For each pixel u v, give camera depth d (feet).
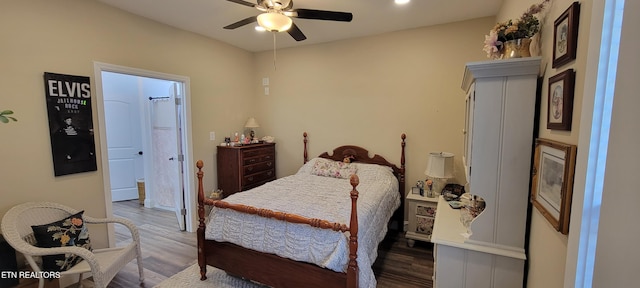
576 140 3.50
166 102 13.98
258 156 13.28
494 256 5.53
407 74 11.32
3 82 6.60
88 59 8.14
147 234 11.47
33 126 7.12
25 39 6.91
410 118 11.43
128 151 16.20
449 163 9.77
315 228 6.28
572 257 2.92
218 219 7.47
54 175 7.54
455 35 10.39
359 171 11.40
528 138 5.06
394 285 7.89
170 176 14.35
